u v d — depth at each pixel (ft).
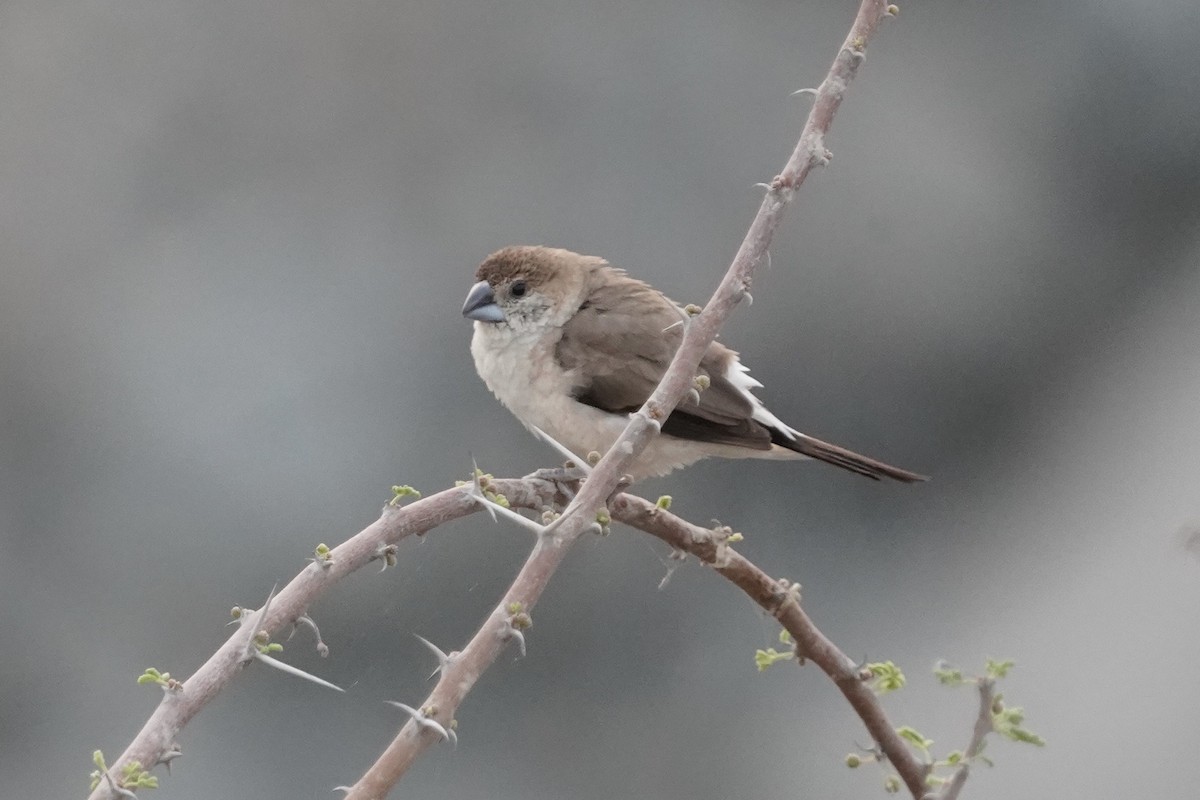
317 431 41.39
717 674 38.11
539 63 46.65
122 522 39.88
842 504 42.16
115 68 45.80
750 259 15.76
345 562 15.12
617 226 45.21
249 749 35.91
